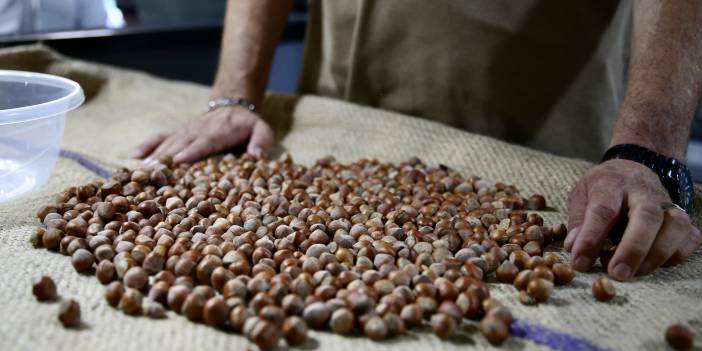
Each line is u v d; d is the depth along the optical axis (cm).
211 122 101
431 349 54
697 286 64
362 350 54
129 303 58
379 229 72
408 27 107
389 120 104
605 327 57
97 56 144
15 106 85
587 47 101
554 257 66
